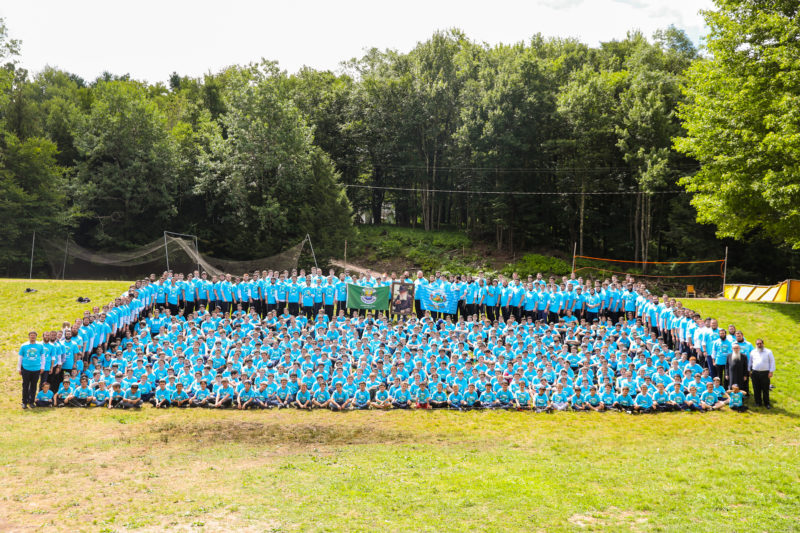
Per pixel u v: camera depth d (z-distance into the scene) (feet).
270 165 168.04
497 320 83.35
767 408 65.46
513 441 55.77
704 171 112.06
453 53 247.29
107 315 77.20
